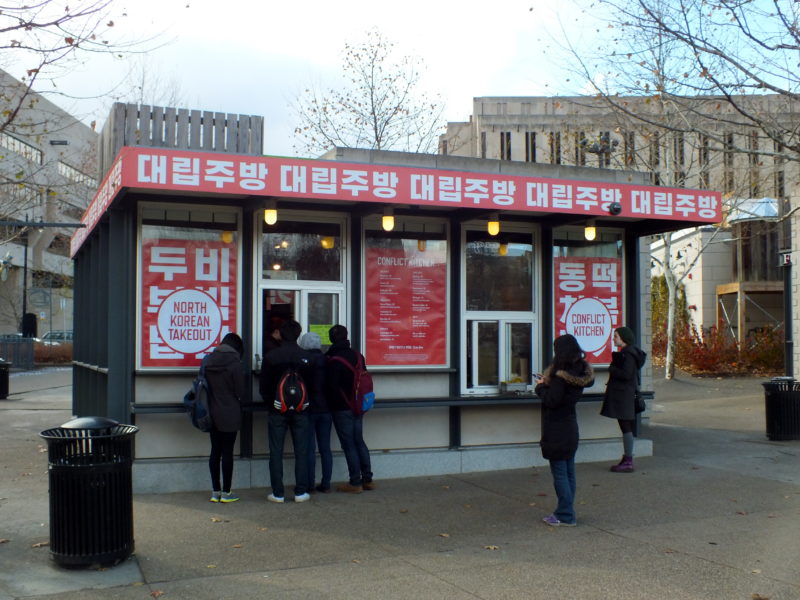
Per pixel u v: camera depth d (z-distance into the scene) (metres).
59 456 5.76
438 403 9.30
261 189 7.90
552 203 9.12
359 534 6.81
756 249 25.33
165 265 8.66
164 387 8.60
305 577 5.65
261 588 5.40
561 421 7.11
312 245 9.33
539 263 10.37
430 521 7.27
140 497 8.18
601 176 10.79
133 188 7.88
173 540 6.58
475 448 9.81
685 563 5.96
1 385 19.75
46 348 38.88
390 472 9.30
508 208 8.91
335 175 8.18
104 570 5.77
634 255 10.80
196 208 8.80
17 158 24.83
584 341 10.56
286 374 7.95
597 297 10.66
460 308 9.82
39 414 16.16
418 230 9.73
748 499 8.11
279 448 8.00
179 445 8.62
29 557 6.09
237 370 7.79
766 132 11.82
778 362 23.59
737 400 17.72
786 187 25.89
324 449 8.49
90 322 11.40
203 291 8.78
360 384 8.48
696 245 25.83
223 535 6.75
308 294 9.27
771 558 6.07
